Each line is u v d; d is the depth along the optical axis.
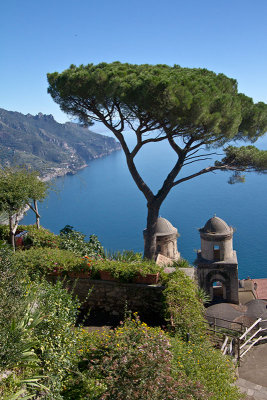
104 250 15.20
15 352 5.32
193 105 14.12
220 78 18.16
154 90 13.93
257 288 36.31
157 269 10.68
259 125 18.56
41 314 6.49
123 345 6.26
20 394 5.12
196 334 9.09
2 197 12.86
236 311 19.62
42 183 14.17
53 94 17.27
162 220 23.12
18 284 6.51
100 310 10.74
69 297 7.75
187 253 96.12
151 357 5.42
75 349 6.98
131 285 10.51
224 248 22.97
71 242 14.26
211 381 7.41
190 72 17.28
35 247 13.82
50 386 5.74
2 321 5.60
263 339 13.15
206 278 23.14
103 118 17.03
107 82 15.29
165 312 9.59
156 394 5.16
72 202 173.88
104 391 5.45
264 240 114.38
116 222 139.88
